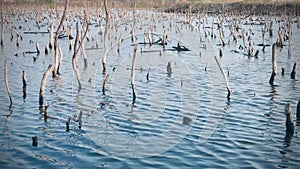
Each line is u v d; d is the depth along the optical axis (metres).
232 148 18.81
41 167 16.58
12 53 51.34
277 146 19.14
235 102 27.58
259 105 26.81
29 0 131.88
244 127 22.02
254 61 46.38
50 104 26.64
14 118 23.50
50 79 35.06
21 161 17.22
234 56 50.22
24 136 20.41
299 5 107.50
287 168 16.61
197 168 16.45
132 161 17.05
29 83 33.59
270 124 22.61
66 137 20.11
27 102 27.22
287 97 29.05
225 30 83.38
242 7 118.06
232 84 33.81
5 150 18.45
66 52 52.22
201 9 132.75
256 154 18.12
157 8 145.00
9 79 35.38
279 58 48.31
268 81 35.00
